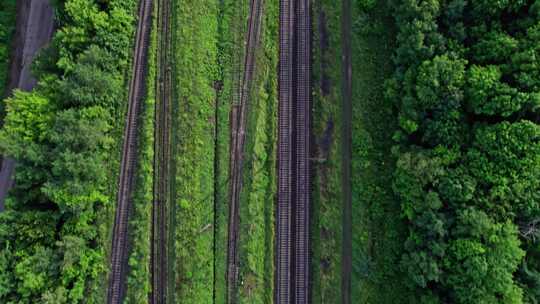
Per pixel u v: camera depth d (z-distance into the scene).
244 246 49.78
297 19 51.72
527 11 43.72
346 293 48.94
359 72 50.16
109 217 50.72
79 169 46.78
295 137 50.66
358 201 48.97
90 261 49.69
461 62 43.16
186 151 50.72
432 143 45.28
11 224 47.16
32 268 46.44
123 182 51.28
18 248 47.41
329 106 50.41
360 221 48.66
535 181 41.25
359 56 50.22
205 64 51.66
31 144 47.03
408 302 46.75
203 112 51.09
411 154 44.88
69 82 47.75
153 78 51.72
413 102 44.66
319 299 48.94
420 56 44.81
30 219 47.53
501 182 41.72
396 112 48.91
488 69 42.75
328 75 50.84
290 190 50.19
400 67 46.78
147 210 50.50
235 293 49.59
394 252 47.66
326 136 50.34
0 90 56.03
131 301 49.75
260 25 51.75
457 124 43.91
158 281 50.41
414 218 44.88
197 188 50.38
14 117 47.00
